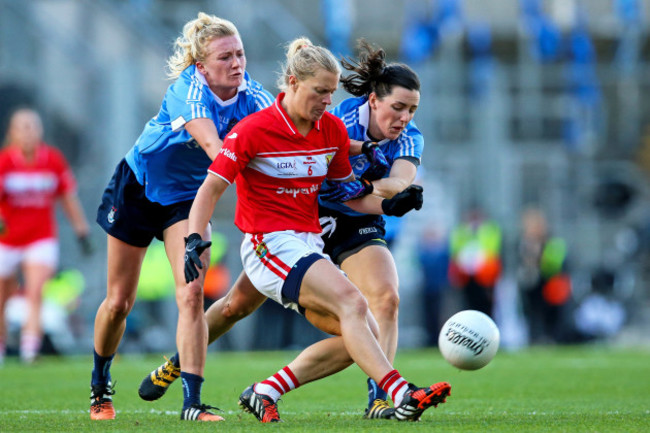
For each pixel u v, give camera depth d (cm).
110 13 6594
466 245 5572
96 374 2061
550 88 6656
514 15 8544
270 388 1858
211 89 1998
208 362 4234
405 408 1700
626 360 4312
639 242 6359
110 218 2039
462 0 8288
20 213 4109
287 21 7612
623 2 8194
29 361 4122
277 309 5325
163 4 7438
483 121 6300
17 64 6156
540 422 1803
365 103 2086
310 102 1752
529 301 5625
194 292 1911
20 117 4000
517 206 6334
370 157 1964
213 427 1716
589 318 6019
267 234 1794
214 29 1972
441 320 5638
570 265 6328
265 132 1778
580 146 6612
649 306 6344
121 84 5956
